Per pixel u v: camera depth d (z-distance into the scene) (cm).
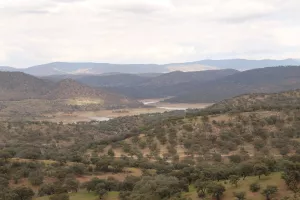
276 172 11394
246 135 18850
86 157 18125
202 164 15025
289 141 17325
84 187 13288
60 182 13425
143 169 15762
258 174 11031
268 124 19800
